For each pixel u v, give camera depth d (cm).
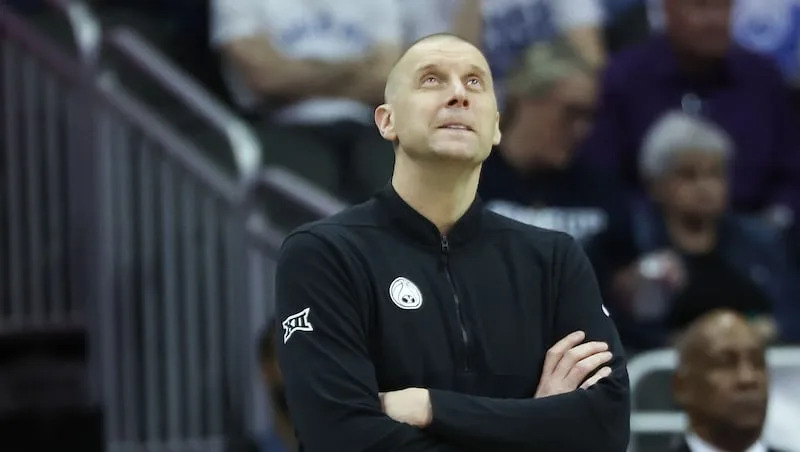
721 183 2334
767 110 2670
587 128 2423
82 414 2258
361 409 977
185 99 2225
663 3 2684
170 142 2231
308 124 2455
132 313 2258
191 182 2219
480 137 1022
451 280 1030
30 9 2569
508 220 1080
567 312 1049
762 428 1688
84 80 2314
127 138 2266
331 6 2533
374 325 1012
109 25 2730
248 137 2189
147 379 2255
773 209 2653
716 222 2350
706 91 2641
